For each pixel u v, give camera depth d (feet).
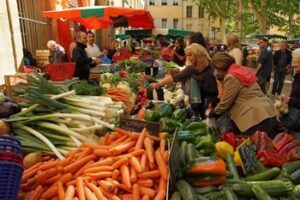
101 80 17.56
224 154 7.98
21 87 12.90
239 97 11.71
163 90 15.71
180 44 35.29
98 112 10.52
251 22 138.31
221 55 12.21
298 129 13.57
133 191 6.38
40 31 30.66
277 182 6.57
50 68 14.47
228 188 6.48
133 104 14.57
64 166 7.10
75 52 21.44
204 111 14.47
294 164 7.27
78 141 8.96
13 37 21.04
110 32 79.41
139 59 30.32
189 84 14.57
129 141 7.64
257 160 7.78
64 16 24.02
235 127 12.01
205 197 6.40
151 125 8.04
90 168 7.00
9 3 20.51
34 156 7.87
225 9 127.24
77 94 12.59
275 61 39.37
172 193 6.40
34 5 29.30
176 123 9.05
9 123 8.98
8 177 4.85
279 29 140.97
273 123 11.51
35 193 6.55
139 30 58.34
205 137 8.57
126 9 24.43
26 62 23.66
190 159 7.13
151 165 6.94
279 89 39.91
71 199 6.31
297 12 114.73
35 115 9.50
